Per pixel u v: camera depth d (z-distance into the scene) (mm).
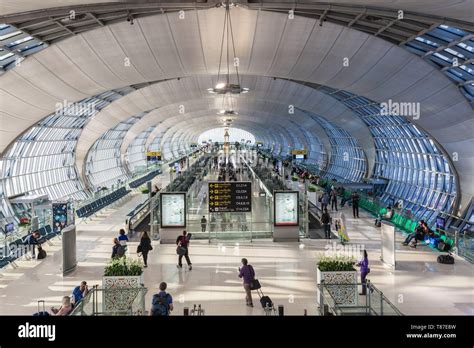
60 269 16625
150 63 24453
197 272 16031
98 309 10938
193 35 21828
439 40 19562
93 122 41312
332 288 11352
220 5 17625
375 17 18891
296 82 39125
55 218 22516
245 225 21578
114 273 12336
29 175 34438
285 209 21219
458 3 13062
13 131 25328
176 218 21000
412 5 14188
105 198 32906
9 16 15938
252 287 12609
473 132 23312
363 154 47625
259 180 34500
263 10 19844
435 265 16969
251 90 43094
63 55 21656
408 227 23578
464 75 21156
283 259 17828
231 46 23016
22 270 16547
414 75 22469
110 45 21891
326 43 22328
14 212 29672
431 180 31625
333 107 41719
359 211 29969
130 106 42000
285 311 12078
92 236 22594
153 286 14461
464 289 14086
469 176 25812
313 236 22500
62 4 14336
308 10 19672
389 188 39562
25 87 22312
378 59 22531
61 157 41188
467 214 26109
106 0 15602
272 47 23094
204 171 45625
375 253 18875
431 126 25891
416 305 12594
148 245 16703
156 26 20922
